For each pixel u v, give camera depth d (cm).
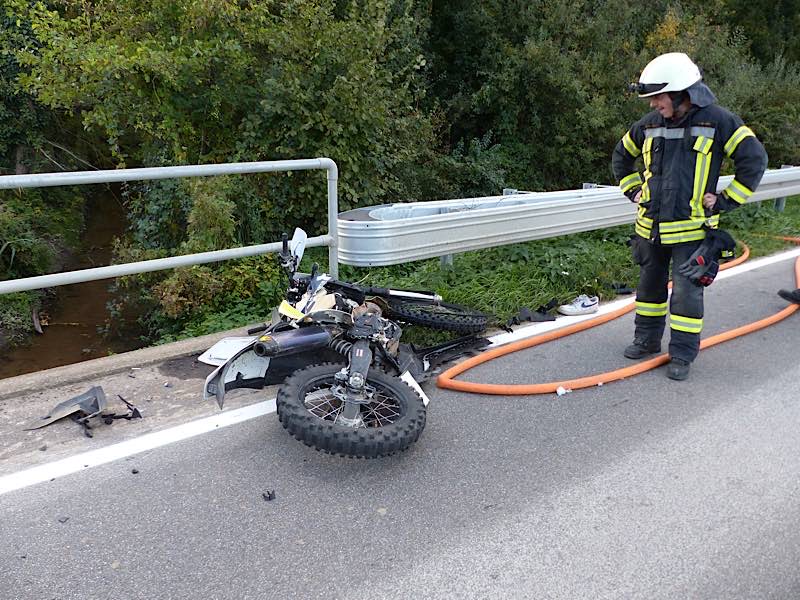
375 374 407
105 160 1516
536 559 305
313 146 880
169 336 713
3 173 1391
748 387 496
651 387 493
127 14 927
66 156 1478
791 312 660
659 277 526
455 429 423
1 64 1278
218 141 943
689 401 471
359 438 353
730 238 482
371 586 286
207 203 807
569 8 1376
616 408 458
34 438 395
